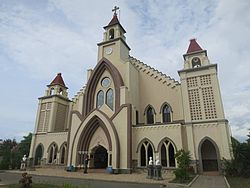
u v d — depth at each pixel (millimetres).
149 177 20203
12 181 18391
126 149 26953
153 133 27297
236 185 15055
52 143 38438
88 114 31391
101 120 30016
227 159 23359
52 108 41844
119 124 28703
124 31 40188
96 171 27891
